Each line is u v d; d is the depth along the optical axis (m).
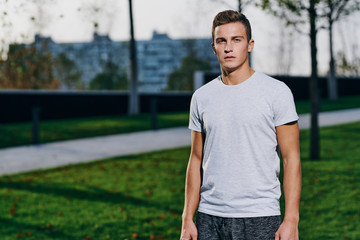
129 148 12.30
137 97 21.41
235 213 2.15
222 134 2.18
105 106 20.92
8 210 6.43
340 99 28.27
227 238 2.17
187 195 2.39
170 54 103.94
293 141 2.15
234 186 2.15
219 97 2.21
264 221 2.12
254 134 2.13
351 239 4.95
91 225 5.71
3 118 17.25
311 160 9.79
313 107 9.74
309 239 4.99
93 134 15.22
